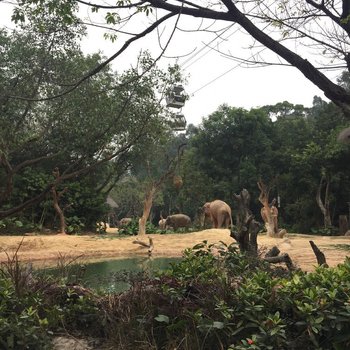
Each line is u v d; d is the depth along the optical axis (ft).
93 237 63.98
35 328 15.07
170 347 15.25
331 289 13.94
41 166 78.02
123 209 160.76
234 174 126.21
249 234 23.94
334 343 13.08
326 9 16.98
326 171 101.19
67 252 48.11
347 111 15.26
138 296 17.24
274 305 14.65
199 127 133.08
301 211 108.37
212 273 17.47
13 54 50.24
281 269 20.70
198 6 15.24
